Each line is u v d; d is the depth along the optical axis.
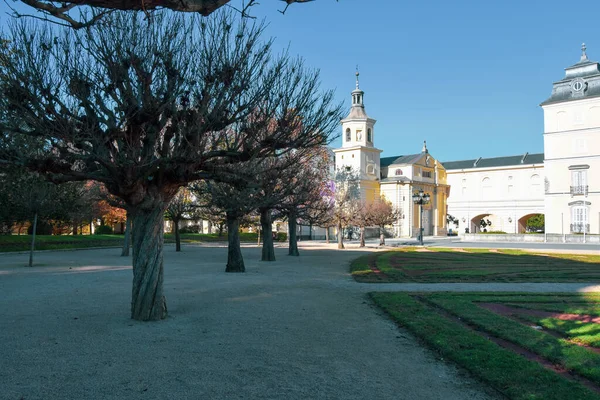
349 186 43.72
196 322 9.23
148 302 9.37
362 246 43.81
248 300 11.96
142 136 9.39
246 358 6.83
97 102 8.35
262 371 6.26
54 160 8.27
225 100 8.94
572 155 57.28
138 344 7.54
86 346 7.40
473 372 6.13
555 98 59.12
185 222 69.25
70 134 7.66
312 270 20.39
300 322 9.34
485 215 84.44
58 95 7.85
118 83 8.29
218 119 8.94
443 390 5.63
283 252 34.81
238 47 8.89
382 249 39.28
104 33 8.14
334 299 12.23
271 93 9.62
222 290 13.77
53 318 9.52
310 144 10.89
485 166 85.62
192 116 8.83
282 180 17.19
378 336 8.24
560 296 12.55
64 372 6.14
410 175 73.00
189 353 7.06
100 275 17.81
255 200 18.38
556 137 58.50
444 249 37.53
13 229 42.38
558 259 25.80
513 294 12.84
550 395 5.25
